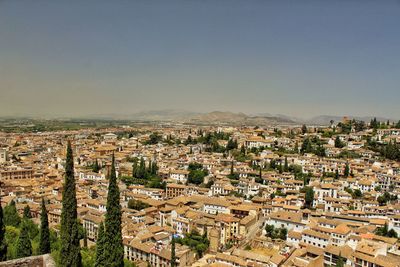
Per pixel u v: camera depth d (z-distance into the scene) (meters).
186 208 191.25
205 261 147.25
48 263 45.12
